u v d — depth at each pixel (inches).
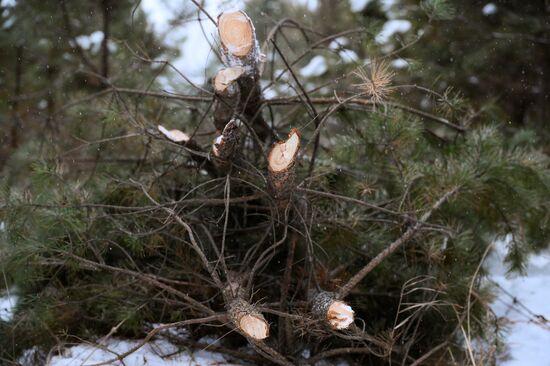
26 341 102.3
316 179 106.8
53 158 117.1
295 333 92.7
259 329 77.8
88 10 172.6
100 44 177.3
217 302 100.7
